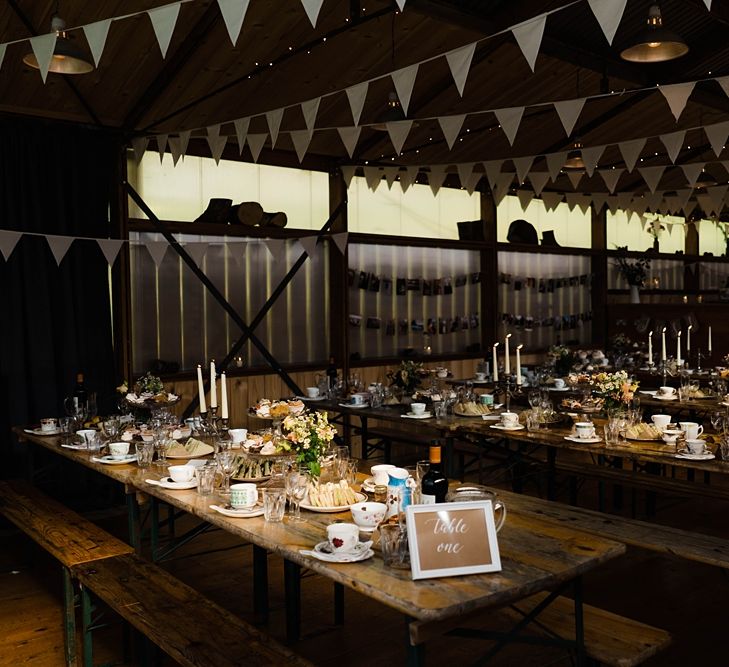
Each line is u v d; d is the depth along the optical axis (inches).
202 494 119.0
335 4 205.6
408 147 292.0
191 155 261.7
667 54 186.1
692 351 385.7
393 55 230.8
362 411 227.5
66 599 130.1
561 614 106.1
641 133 314.3
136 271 259.4
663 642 96.5
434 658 130.4
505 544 93.7
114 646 140.6
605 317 413.7
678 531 135.4
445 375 288.8
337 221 301.1
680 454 148.6
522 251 374.6
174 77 219.9
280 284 283.6
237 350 274.7
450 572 81.7
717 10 233.8
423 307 338.0
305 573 172.2
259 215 275.9
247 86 233.3
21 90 215.9
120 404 206.1
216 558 184.9
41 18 187.6
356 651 133.7
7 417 223.5
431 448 94.0
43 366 226.4
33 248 225.8
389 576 82.0
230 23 108.9
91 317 235.8
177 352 268.5
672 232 474.0
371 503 101.8
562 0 217.6
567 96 274.5
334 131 274.5
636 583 163.6
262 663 91.2
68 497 234.8
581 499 238.8
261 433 164.2
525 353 378.3
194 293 272.5
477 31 224.8
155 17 114.1
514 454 215.2
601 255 411.5
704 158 349.7
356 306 315.9
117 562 129.3
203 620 104.3
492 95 263.4
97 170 236.4
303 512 108.3
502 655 131.0
